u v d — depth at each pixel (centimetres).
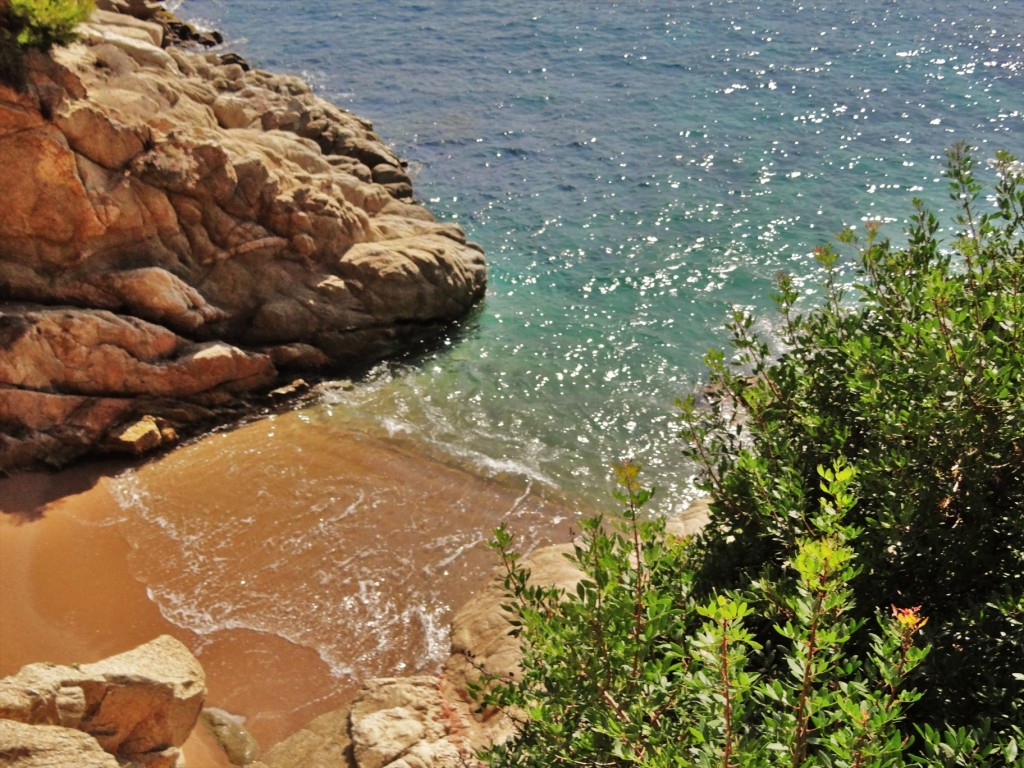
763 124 3684
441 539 1862
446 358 2467
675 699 712
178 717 1252
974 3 4934
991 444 868
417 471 2062
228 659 1584
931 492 868
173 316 2208
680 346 2481
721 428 1098
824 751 637
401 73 4284
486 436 2188
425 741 1377
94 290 2150
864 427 1041
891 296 1102
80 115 2097
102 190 2134
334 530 1881
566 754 724
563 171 3406
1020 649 761
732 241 2920
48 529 1836
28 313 2025
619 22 4862
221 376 2205
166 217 2228
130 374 2100
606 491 2019
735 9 4988
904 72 4091
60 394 2034
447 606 1703
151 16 3878
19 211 2061
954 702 773
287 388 2294
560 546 1788
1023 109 3684
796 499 924
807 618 596
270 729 1461
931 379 858
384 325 2459
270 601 1708
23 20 2053
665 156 3475
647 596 728
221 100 2762
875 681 650
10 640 1583
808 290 2659
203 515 1906
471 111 3894
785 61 4278
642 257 2872
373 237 2598
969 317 911
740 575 948
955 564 864
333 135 3120
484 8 5141
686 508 1948
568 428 2208
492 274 2830
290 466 2064
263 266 2359
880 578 855
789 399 1072
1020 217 1157
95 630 1620
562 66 4341
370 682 1496
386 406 2286
